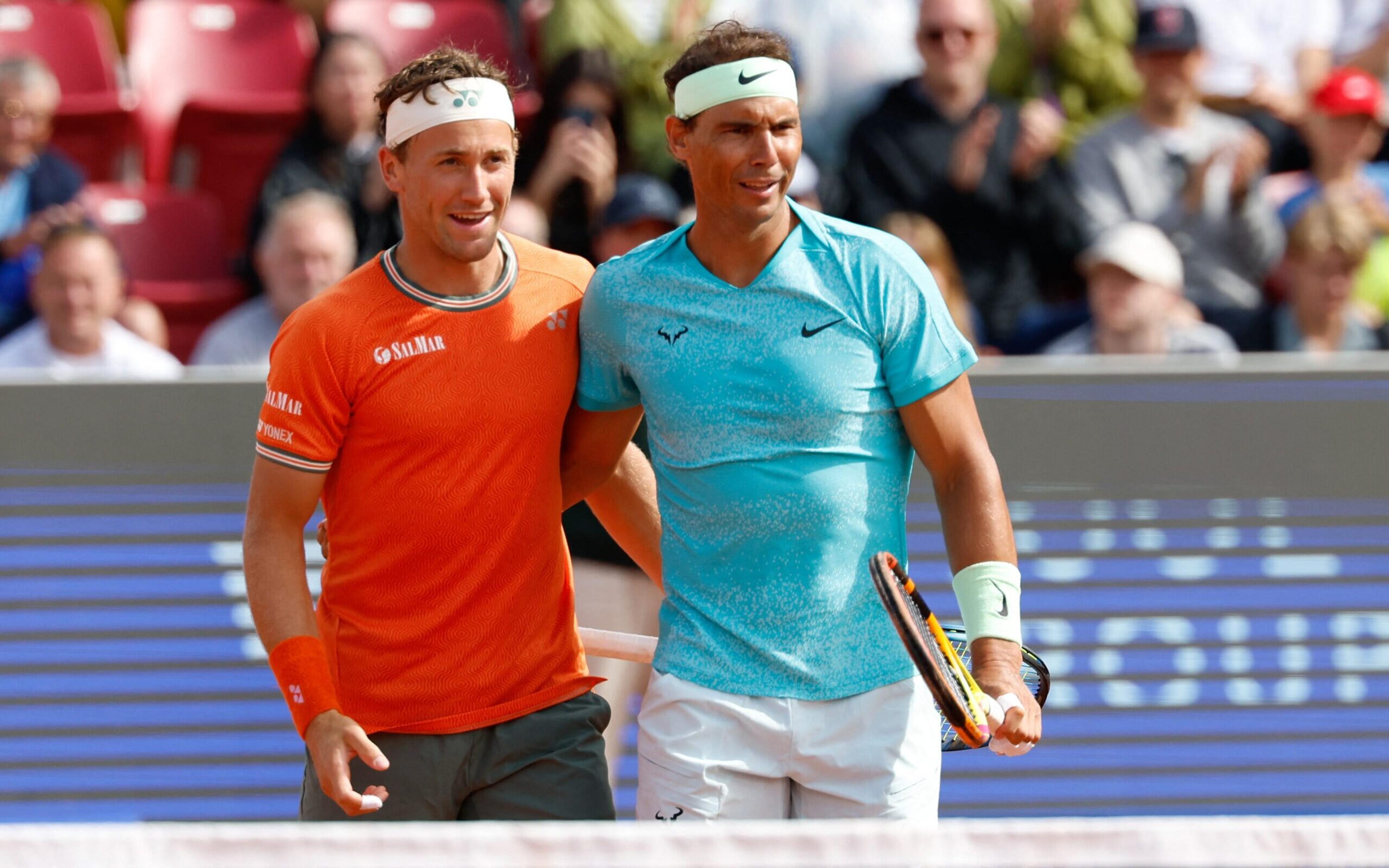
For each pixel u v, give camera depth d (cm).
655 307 1148
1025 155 2695
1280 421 1823
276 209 2677
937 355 1128
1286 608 1822
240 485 1797
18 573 1773
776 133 1100
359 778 1220
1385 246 2756
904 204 2694
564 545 1260
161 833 802
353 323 1162
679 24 2798
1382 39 3133
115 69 3173
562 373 1205
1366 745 1812
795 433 1122
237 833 805
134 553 1786
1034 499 1823
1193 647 1819
